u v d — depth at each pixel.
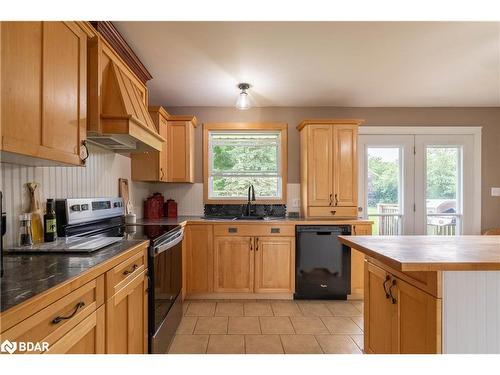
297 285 3.18
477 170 3.91
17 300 0.81
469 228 3.89
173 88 3.18
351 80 2.98
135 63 2.32
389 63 2.60
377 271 1.77
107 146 2.28
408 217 3.89
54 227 1.70
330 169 3.42
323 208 3.42
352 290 3.19
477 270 1.22
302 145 3.71
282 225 3.20
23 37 1.09
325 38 2.16
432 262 1.22
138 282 1.63
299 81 2.99
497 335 1.26
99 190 2.46
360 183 3.88
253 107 3.86
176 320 2.44
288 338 2.34
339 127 3.44
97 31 1.72
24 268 1.13
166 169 3.33
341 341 2.30
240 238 3.20
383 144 3.88
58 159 1.32
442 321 1.25
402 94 3.41
